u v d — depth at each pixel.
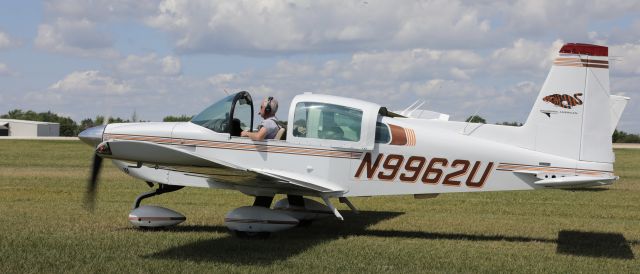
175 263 6.05
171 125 8.37
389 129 7.96
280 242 7.47
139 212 8.03
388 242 7.57
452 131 8.14
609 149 7.54
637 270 6.30
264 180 7.33
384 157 7.92
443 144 7.87
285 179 7.19
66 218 8.70
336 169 7.94
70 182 14.44
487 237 8.23
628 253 7.17
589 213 10.77
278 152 8.02
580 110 7.62
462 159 7.84
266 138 8.06
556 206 11.72
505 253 7.01
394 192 7.95
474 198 12.90
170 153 6.34
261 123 8.09
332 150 7.94
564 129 7.68
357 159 7.93
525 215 10.48
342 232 8.53
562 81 7.68
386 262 6.36
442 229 8.84
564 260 6.70
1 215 8.84
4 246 6.59
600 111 7.57
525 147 7.84
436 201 12.33
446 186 7.89
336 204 11.79
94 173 7.88
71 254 6.30
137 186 13.91
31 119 95.00
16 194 11.75
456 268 6.20
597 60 7.57
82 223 8.30
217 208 10.47
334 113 7.95
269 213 7.66
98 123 9.27
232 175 7.23
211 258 6.34
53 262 5.93
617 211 11.06
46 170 18.34
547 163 7.65
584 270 6.25
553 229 8.92
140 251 6.57
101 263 5.96
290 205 8.90
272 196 8.26
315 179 7.95
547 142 7.74
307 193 7.96
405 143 7.90
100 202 10.88
